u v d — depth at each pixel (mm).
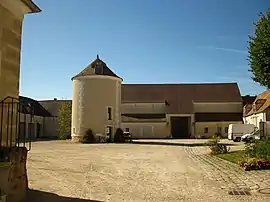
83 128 42531
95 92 42875
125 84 67812
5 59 7980
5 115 7906
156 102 63031
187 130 60625
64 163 17203
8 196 7188
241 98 63062
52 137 60375
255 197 8719
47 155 22078
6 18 8039
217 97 63562
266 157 14742
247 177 11852
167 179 11969
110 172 13859
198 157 20578
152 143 39344
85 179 12016
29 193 9289
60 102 66062
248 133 41094
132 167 15586
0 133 7656
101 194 9375
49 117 64062
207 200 8492
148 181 11570
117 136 43312
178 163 17188
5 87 7973
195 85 66875
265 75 19547
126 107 63500
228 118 60312
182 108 60969
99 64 43906
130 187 10438
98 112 42656
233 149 25344
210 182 11172
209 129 59281
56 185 10703
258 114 47906
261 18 19609
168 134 58969
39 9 8844
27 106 9117
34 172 13578
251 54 19719
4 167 6957
